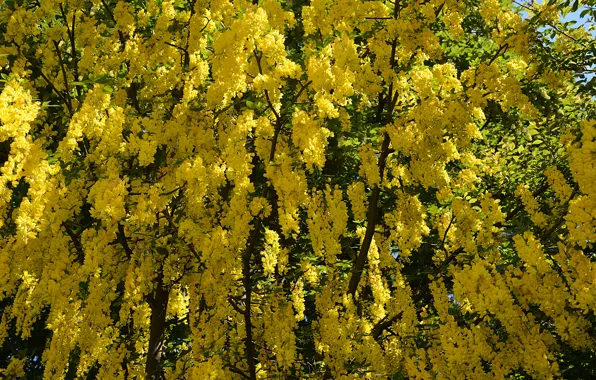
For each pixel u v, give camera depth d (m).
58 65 5.70
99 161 4.53
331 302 4.62
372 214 5.21
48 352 4.67
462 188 5.92
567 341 3.95
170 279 4.77
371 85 4.97
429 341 4.50
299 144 4.12
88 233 4.42
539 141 6.57
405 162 5.46
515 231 4.71
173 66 5.25
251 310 4.82
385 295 4.93
